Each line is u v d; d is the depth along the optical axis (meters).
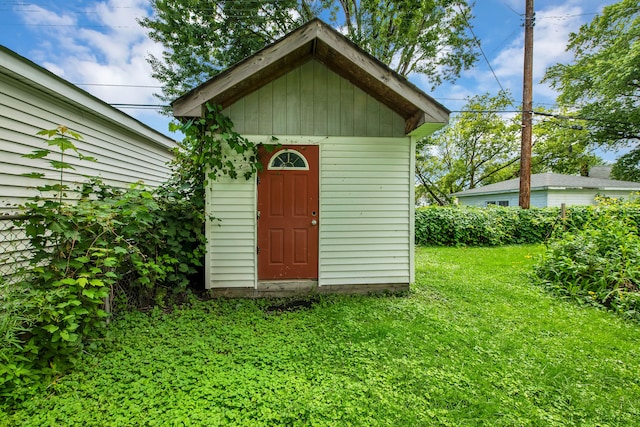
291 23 11.02
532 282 4.93
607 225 5.22
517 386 2.20
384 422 1.79
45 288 2.27
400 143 4.39
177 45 10.41
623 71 12.10
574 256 4.81
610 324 3.34
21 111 3.54
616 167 16.56
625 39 12.45
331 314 3.51
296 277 4.30
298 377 2.22
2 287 2.06
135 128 5.88
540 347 2.79
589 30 14.41
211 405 1.89
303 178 4.28
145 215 3.08
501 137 19.73
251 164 4.11
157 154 7.30
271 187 4.24
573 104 15.12
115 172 5.54
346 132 4.30
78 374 2.17
